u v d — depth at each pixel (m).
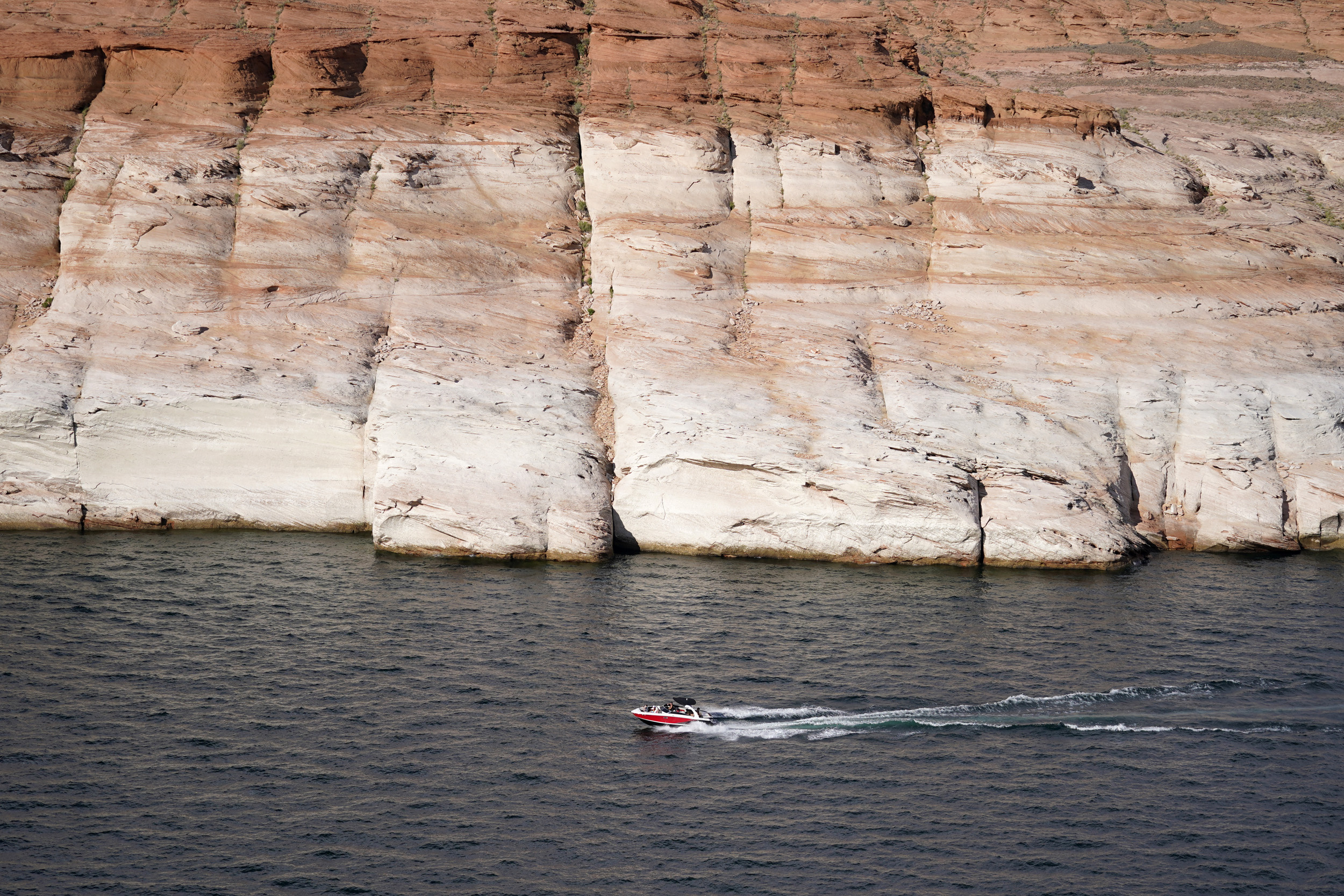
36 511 122.25
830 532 121.94
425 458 120.75
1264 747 84.00
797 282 144.50
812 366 131.88
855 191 155.25
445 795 75.56
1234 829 73.88
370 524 126.62
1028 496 123.00
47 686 86.88
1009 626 104.12
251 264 136.88
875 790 77.75
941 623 104.56
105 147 143.62
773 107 164.00
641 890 66.81
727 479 122.50
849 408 126.50
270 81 155.50
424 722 84.38
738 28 174.62
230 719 83.56
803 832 72.88
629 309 138.88
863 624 104.06
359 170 148.00
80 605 101.62
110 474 123.25
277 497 125.56
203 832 70.62
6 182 137.88
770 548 123.00
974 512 121.12
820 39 173.50
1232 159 171.88
